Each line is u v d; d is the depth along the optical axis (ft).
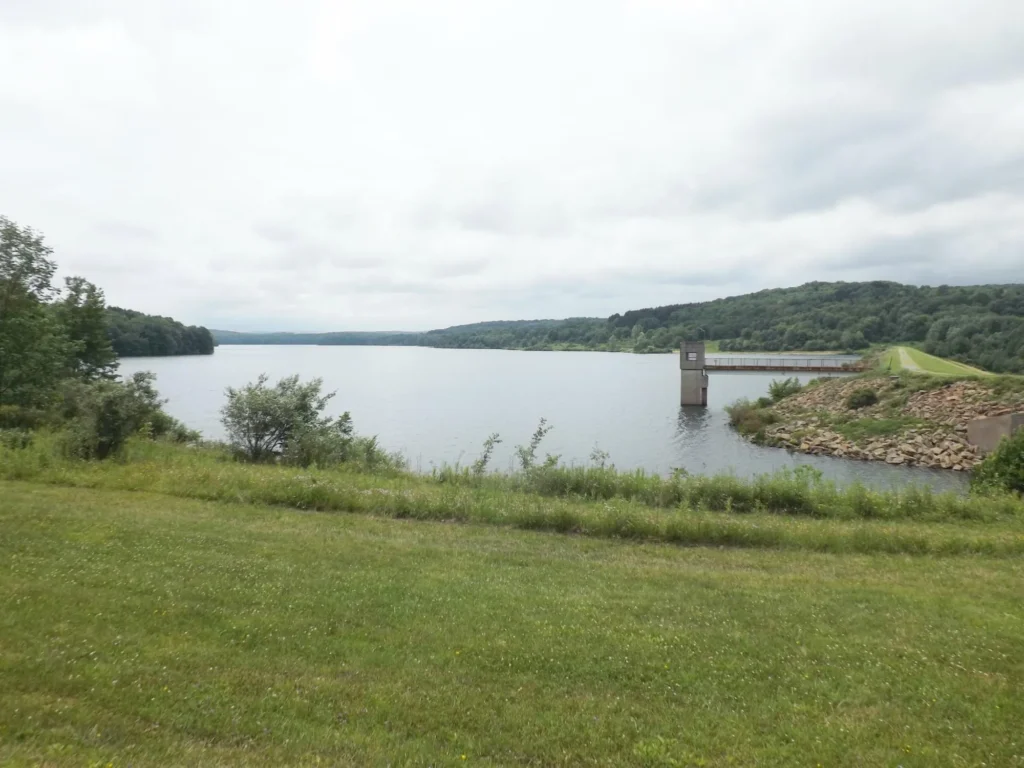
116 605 22.00
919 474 122.01
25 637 18.93
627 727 16.61
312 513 40.42
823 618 24.62
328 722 16.06
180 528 33.53
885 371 199.62
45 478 45.55
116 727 15.02
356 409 207.31
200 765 13.71
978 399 153.07
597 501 46.42
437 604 24.57
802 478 52.08
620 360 599.16
